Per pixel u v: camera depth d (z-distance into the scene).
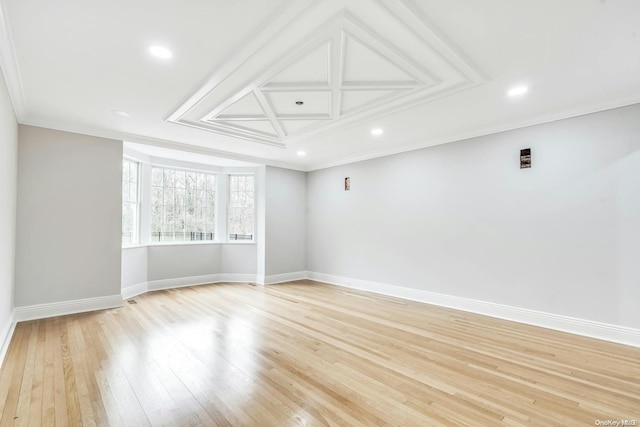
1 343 2.81
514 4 1.88
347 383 2.36
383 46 2.33
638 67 2.61
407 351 2.96
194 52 2.41
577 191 3.51
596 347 3.08
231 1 1.85
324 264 6.48
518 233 3.93
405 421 1.91
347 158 5.98
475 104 3.40
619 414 1.99
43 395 2.18
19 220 3.75
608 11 1.93
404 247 5.14
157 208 5.70
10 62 2.46
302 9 1.92
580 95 3.16
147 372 2.52
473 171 4.36
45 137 3.95
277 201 6.42
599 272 3.36
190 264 6.04
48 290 3.95
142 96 3.20
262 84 2.96
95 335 3.33
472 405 2.09
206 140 4.82
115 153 4.47
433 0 1.86
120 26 2.09
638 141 3.16
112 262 4.43
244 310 4.33
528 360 2.78
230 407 2.04
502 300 4.04
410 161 5.10
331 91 3.11
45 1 1.83
